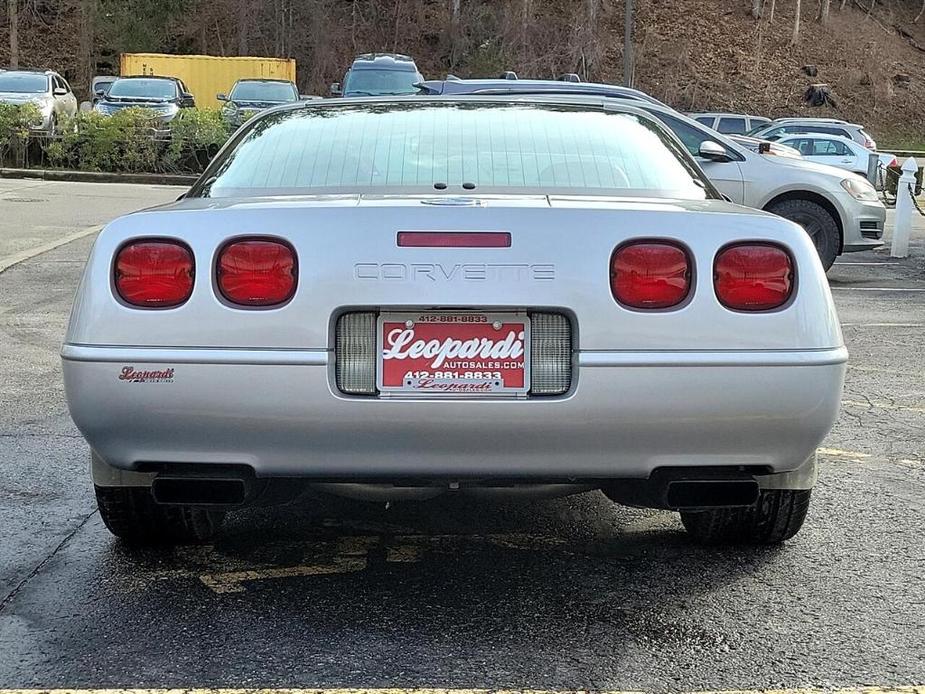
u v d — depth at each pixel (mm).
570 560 3938
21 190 19281
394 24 46938
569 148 4031
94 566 3834
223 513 4230
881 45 55562
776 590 3664
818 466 5164
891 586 3709
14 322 8438
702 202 3646
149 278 3201
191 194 3891
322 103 4438
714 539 4039
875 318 9273
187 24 47031
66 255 11844
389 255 3170
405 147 3996
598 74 48094
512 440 3176
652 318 3182
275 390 3146
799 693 2955
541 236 3193
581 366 3152
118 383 3176
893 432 5781
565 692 2939
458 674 3037
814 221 10977
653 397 3170
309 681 2990
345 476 3268
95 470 3678
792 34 53906
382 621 3389
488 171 3859
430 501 4652
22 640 3240
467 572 3812
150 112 23609
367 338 3186
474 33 45875
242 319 3162
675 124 10930
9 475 4859
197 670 3055
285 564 3877
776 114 49750
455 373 3178
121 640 3244
